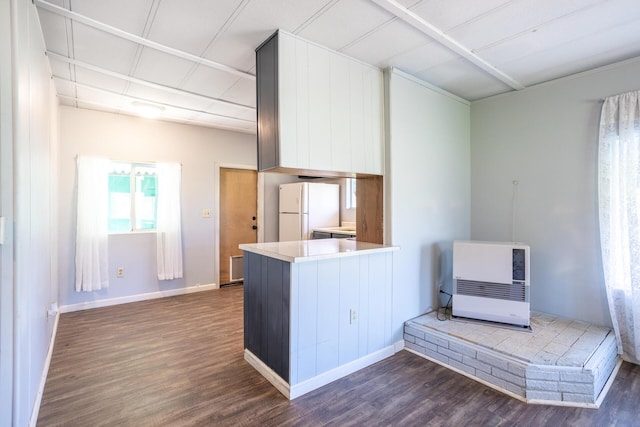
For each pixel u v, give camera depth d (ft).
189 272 15.14
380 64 8.79
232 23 6.75
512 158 10.67
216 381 7.37
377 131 9.02
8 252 4.55
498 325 8.82
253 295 8.17
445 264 10.66
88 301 12.68
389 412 6.28
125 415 6.12
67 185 12.23
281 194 18.02
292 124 7.29
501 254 8.82
